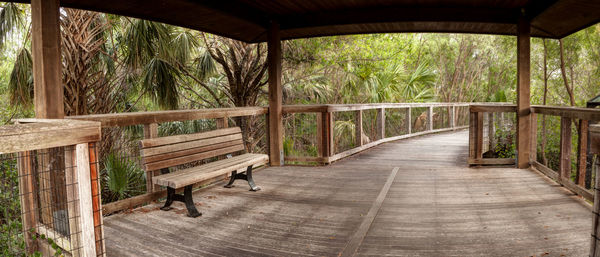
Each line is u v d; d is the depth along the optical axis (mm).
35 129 1949
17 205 3943
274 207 3953
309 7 5742
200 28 5816
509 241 2951
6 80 8406
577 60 10383
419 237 3066
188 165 6895
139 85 7664
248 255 2766
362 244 2938
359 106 7691
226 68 8461
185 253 2809
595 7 4785
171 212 3781
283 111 6336
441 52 17438
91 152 2254
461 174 5535
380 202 4094
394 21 5844
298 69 10188
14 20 5785
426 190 4621
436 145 9125
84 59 6094
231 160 4410
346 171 5852
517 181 4996
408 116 10789
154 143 3580
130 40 6535
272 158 6309
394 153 7816
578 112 4078
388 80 10961
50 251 2791
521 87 5715
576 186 4172
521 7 5621
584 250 2746
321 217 3613
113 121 3412
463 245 2887
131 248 2902
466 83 18203
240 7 5355
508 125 7672
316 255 2750
